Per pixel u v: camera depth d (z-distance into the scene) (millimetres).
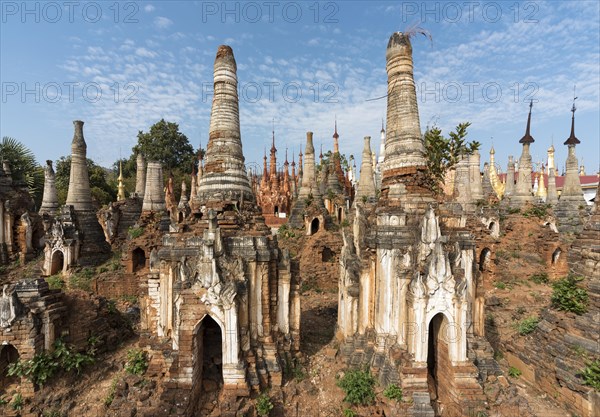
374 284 13984
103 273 24844
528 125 34625
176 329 12328
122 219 34000
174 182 68125
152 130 73312
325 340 16922
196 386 11656
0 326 12422
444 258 11383
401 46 14562
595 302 12555
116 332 16141
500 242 31078
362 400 11719
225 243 12805
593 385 11062
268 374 12469
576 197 35531
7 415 11656
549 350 12906
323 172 47625
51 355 12914
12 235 25781
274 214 65750
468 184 27766
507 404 11039
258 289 12875
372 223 15227
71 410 11914
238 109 15188
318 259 28234
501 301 22406
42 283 13609
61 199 48469
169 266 13273
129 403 11359
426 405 10742
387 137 15234
